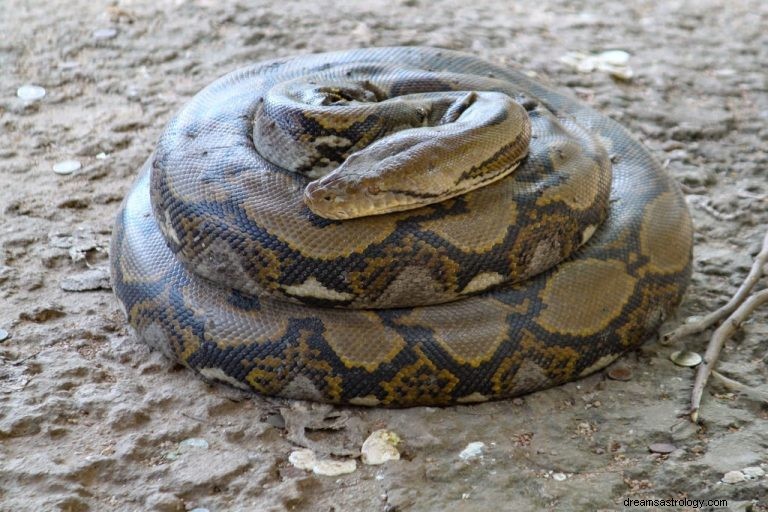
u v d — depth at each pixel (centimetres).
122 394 1013
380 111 1070
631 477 918
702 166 1528
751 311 1144
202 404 1005
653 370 1077
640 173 1227
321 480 914
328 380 988
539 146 1105
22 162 1483
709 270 1259
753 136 1627
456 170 990
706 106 1722
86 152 1514
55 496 872
